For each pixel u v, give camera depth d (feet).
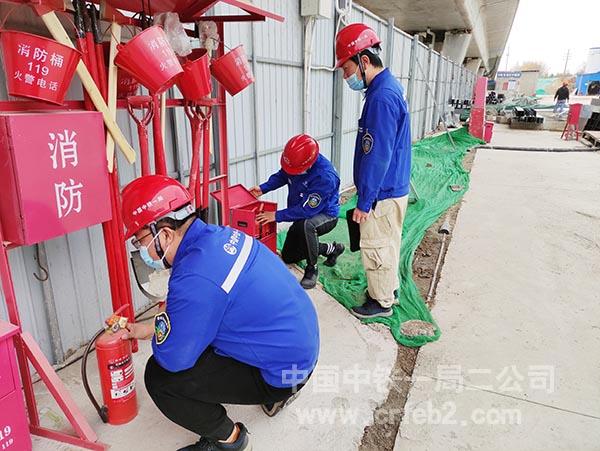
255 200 10.69
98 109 5.71
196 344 4.30
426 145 32.37
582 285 10.55
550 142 37.42
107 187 5.65
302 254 10.07
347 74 7.66
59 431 5.79
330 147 17.89
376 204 8.04
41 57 4.58
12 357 4.92
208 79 7.03
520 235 14.03
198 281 4.20
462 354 7.75
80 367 7.22
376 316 8.79
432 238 13.82
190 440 5.75
